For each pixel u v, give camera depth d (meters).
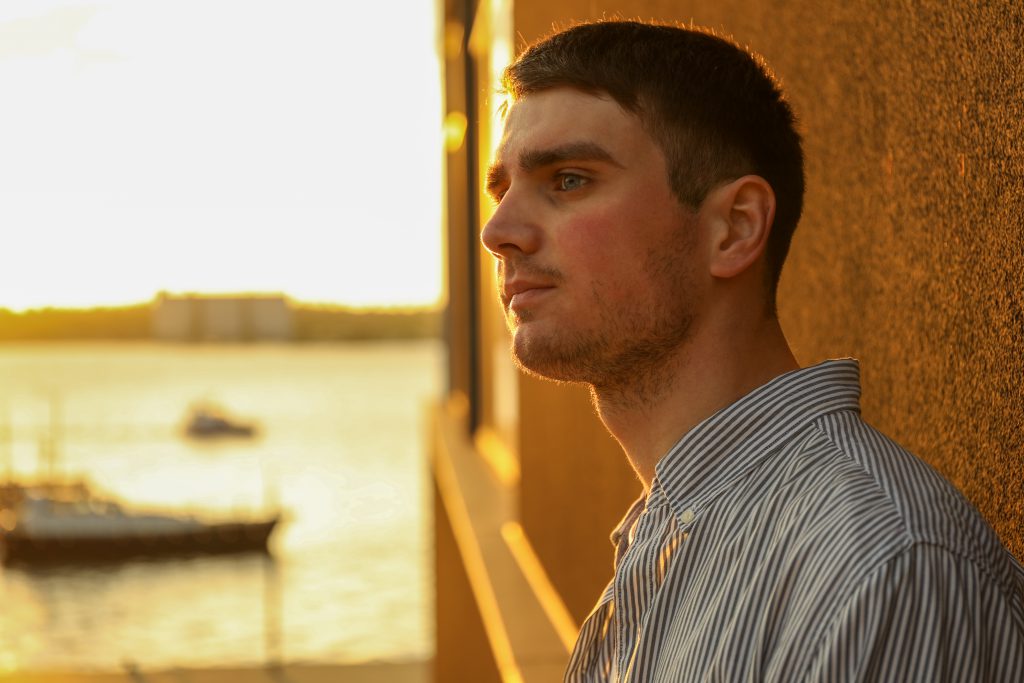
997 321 1.11
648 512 1.02
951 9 1.20
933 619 0.75
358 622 21.62
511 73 1.10
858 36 1.48
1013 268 1.06
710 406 1.03
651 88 1.02
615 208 1.02
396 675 11.21
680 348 1.04
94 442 66.19
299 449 61.84
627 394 1.06
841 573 0.78
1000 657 0.78
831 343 1.63
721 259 1.02
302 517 37.56
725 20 2.13
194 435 69.12
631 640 1.01
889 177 1.39
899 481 0.83
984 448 1.15
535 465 4.61
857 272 1.51
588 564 3.22
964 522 0.82
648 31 1.06
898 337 1.38
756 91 1.05
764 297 1.06
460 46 10.53
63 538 29.64
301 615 22.48
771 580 0.84
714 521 0.94
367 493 43.62
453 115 10.59
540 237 1.05
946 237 1.23
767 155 1.04
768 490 0.91
